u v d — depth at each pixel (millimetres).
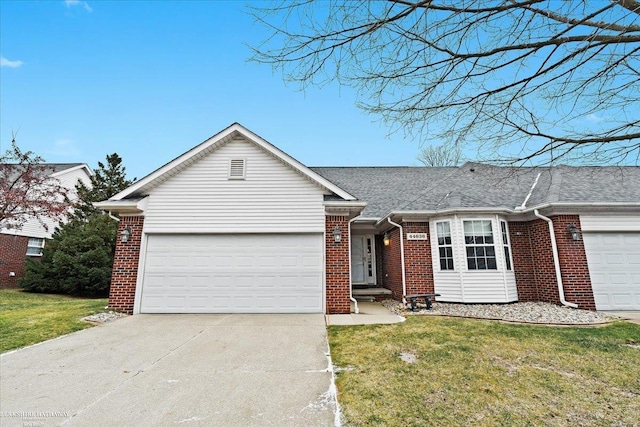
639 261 9172
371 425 3178
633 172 11609
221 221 8984
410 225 10617
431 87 3207
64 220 18672
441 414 3371
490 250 9742
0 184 13227
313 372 4551
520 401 3641
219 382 4234
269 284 8742
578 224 9391
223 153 9352
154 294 8625
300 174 9227
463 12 2701
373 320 7770
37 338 6281
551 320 7531
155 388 4066
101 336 6426
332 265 8852
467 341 5855
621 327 6812
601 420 3244
